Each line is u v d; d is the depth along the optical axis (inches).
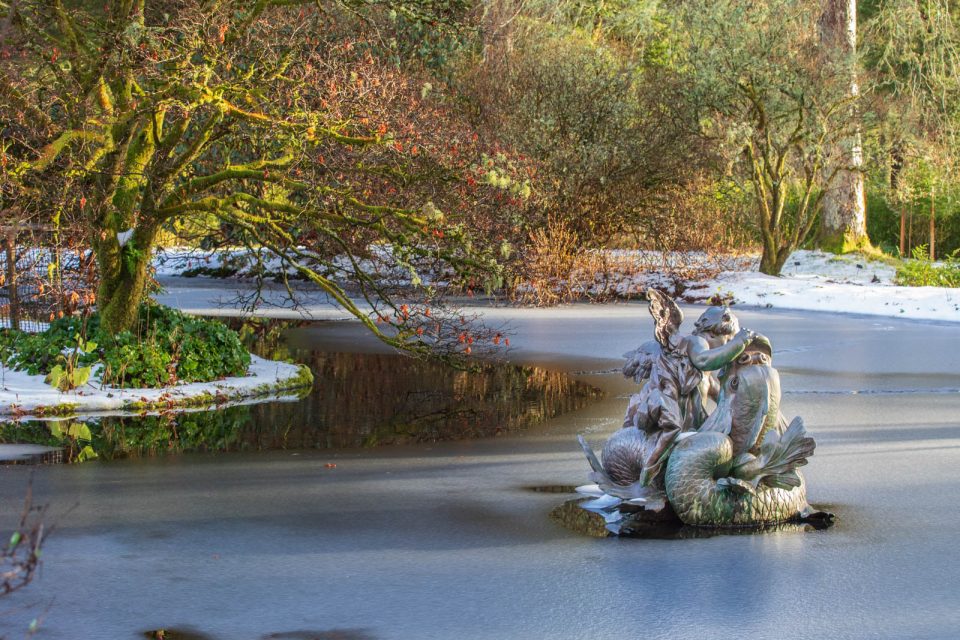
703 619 217.5
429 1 586.6
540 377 593.3
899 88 1424.7
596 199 1154.7
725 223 1353.3
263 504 314.8
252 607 225.5
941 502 316.2
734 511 289.7
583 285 1152.8
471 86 1195.9
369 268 885.8
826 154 1189.7
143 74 511.5
